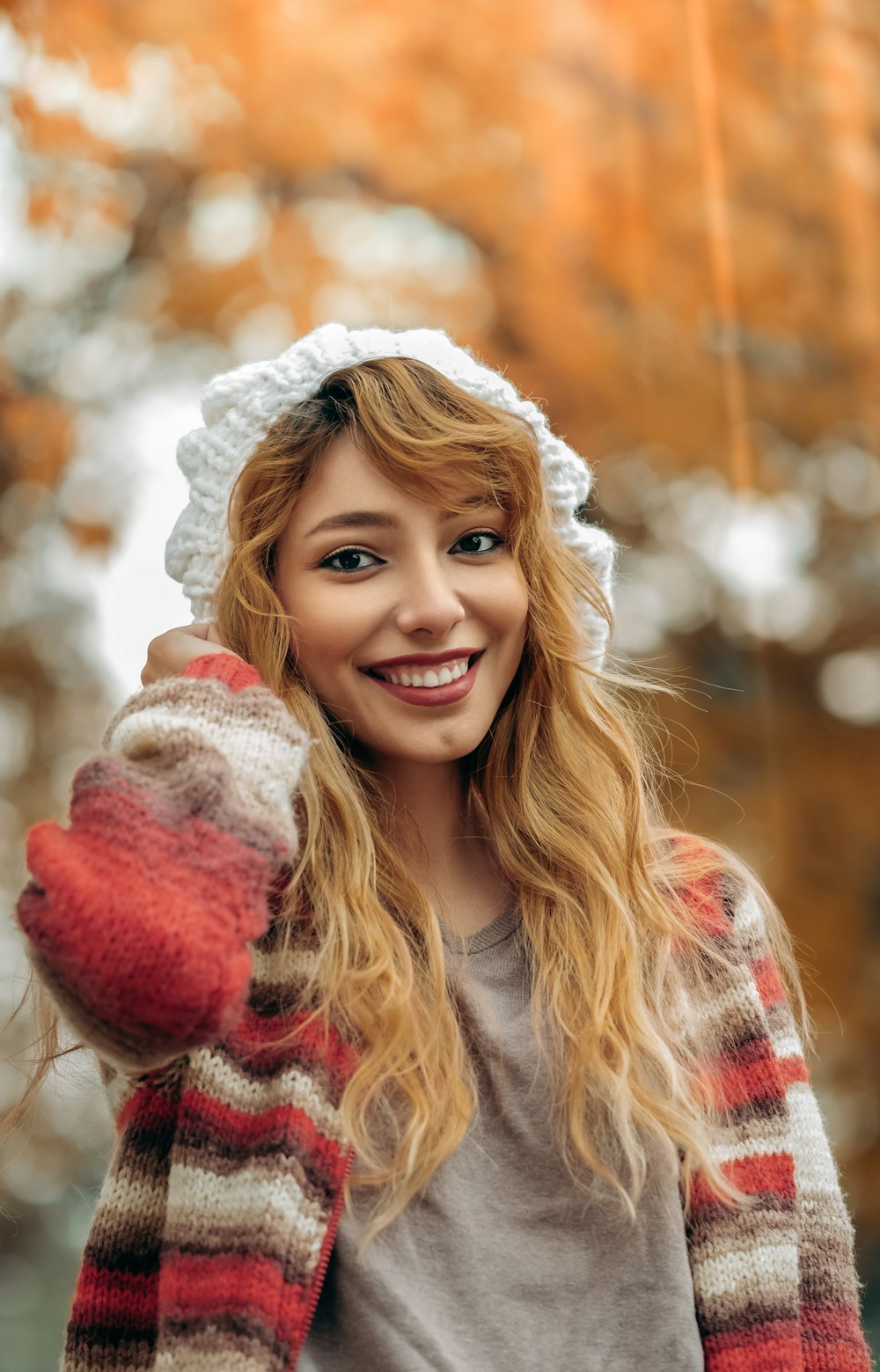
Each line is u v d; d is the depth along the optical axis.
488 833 1.64
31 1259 3.36
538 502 1.58
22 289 3.53
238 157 3.48
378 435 1.48
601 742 1.67
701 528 3.82
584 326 3.64
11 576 3.58
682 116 3.66
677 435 3.70
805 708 3.84
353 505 1.50
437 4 3.52
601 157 3.62
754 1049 1.53
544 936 1.54
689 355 3.69
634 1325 1.35
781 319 3.69
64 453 3.58
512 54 3.57
